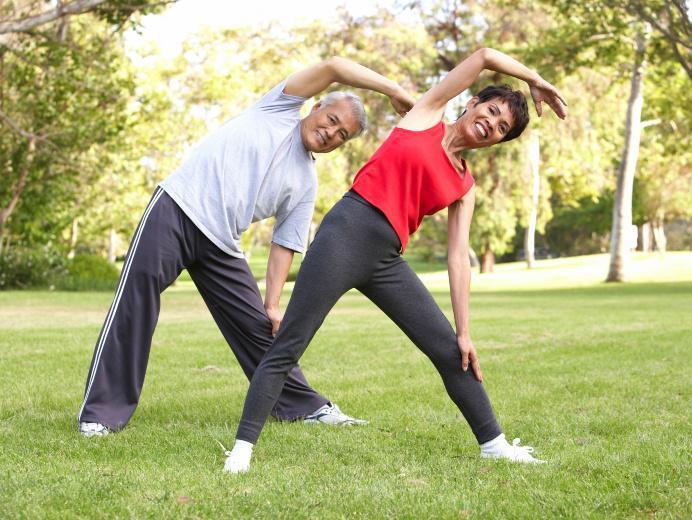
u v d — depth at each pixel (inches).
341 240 126.2
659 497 111.0
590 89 1110.4
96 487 111.4
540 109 133.6
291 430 158.4
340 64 152.0
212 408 180.7
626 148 1039.0
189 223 154.8
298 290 127.8
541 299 753.0
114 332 153.9
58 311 520.4
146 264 153.0
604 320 462.6
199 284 163.8
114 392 154.6
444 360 134.9
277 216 163.5
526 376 237.8
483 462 133.0
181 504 104.8
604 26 733.9
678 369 253.9
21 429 153.9
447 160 129.0
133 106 964.0
